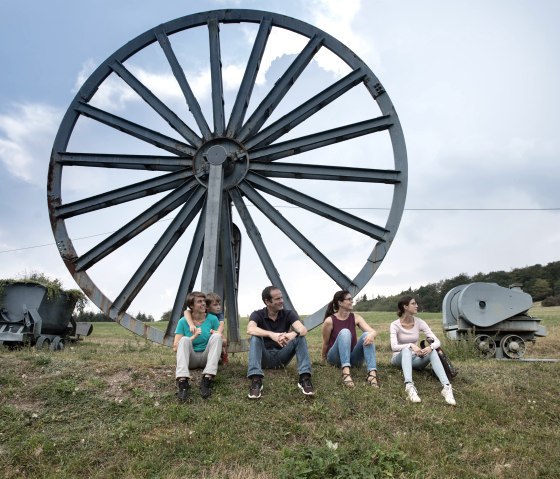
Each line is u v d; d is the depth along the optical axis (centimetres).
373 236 1064
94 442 602
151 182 1148
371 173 1075
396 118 1073
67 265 1147
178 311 1101
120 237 1138
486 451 601
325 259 1078
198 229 1121
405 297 833
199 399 695
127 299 1117
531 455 598
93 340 2086
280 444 599
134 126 1173
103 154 1170
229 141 1137
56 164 1175
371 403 691
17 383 738
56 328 1538
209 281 962
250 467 543
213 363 711
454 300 1241
